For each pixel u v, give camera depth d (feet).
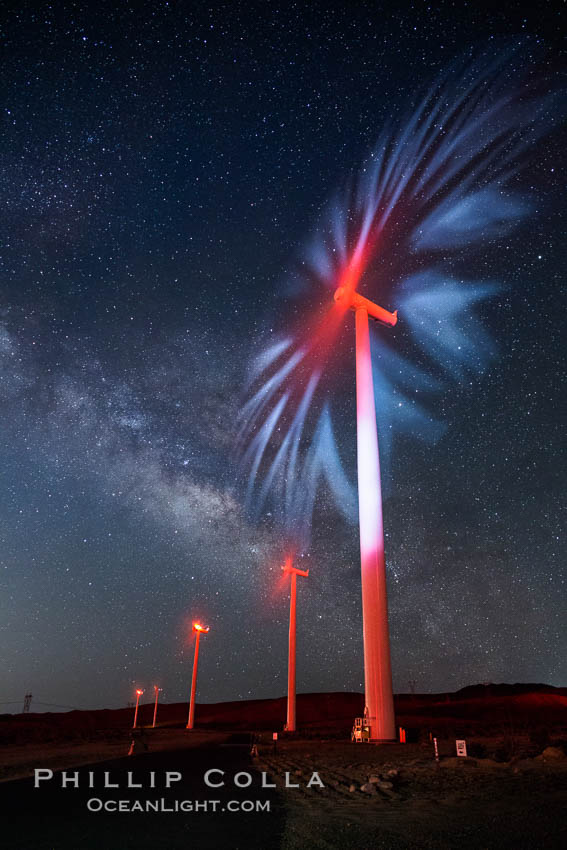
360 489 100.94
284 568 153.69
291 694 141.90
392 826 23.00
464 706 322.75
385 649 90.07
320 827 22.97
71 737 131.03
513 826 22.30
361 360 109.91
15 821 24.79
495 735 104.42
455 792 33.24
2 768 51.96
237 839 20.76
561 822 22.74
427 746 75.31
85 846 19.63
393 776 40.68
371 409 106.22
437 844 19.44
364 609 93.35
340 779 41.39
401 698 465.88
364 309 114.11
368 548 96.37
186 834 21.75
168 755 67.15
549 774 39.93
